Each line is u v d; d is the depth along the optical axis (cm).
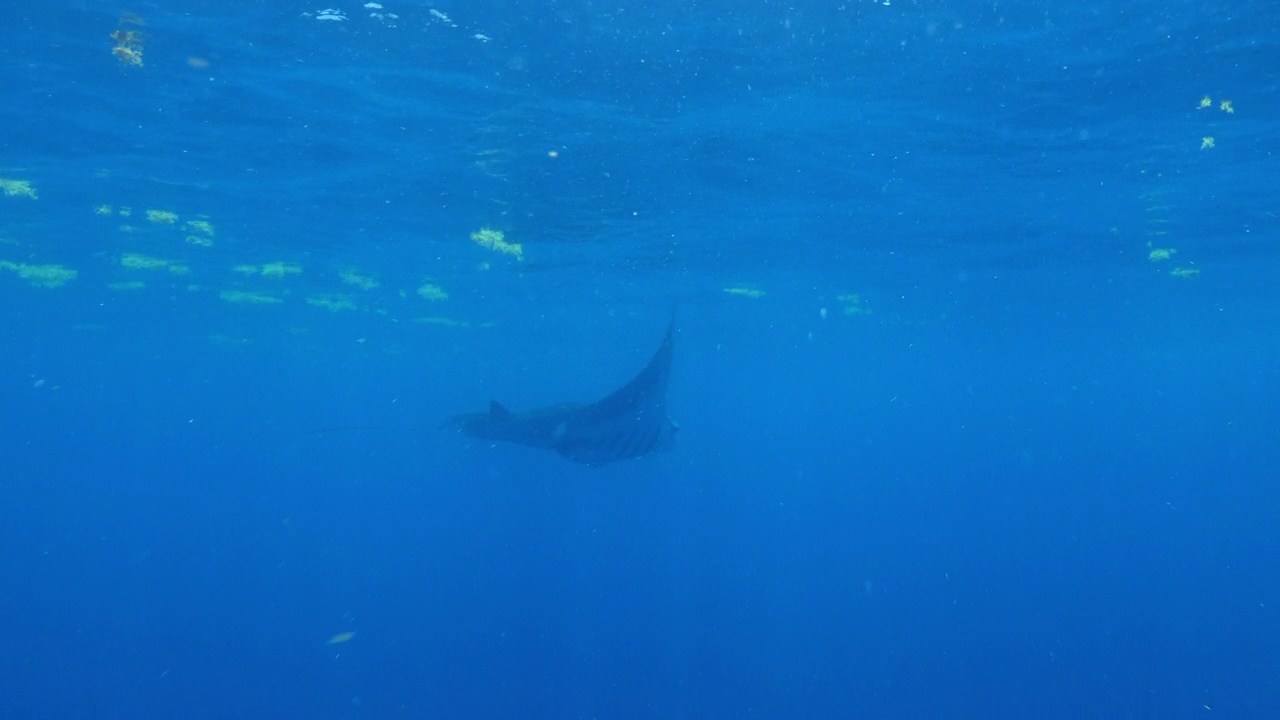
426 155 1402
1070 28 924
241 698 1902
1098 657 2084
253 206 1738
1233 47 962
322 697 1919
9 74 1069
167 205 1734
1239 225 1827
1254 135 1260
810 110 1186
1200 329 3709
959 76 1061
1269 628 2300
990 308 3167
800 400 9256
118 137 1313
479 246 2128
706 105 1167
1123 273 2427
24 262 2405
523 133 1291
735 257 2272
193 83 1102
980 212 1762
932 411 10962
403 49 994
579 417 1373
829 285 2717
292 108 1191
